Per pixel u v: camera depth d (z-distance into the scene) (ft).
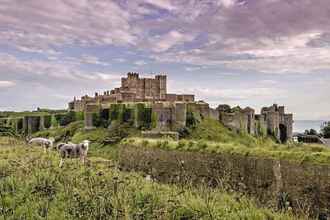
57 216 30.89
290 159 50.67
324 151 51.96
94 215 30.73
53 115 333.01
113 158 98.58
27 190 37.52
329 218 43.60
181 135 228.43
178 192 42.50
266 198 52.06
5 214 30.32
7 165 48.67
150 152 83.30
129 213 31.32
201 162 66.95
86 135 256.93
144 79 342.85
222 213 34.88
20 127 329.52
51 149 85.10
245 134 258.37
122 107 265.95
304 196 47.21
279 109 314.55
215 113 268.82
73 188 38.40
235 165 59.36
